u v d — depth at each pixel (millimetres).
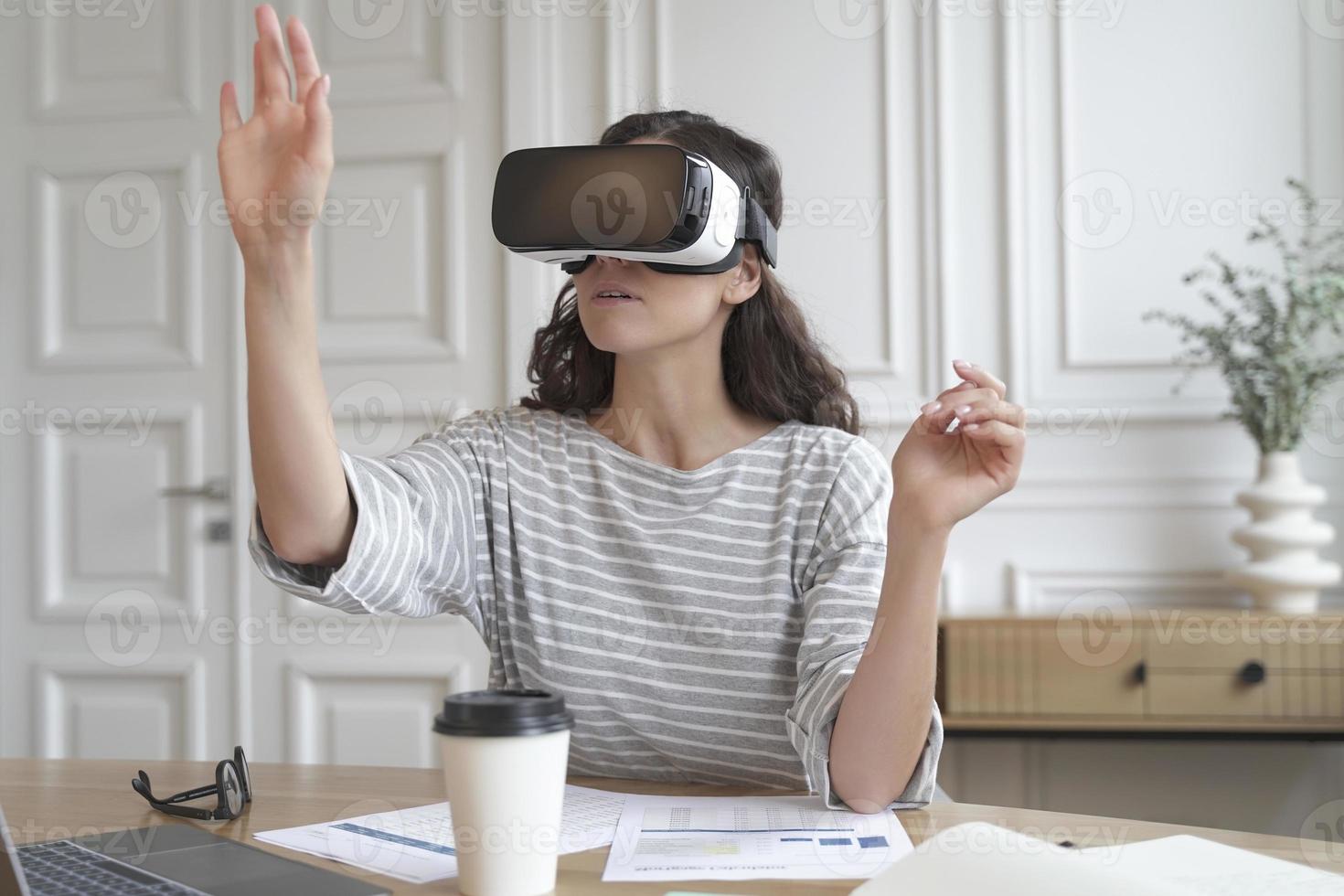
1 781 990
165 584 2578
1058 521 2320
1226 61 2311
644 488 1066
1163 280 2316
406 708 2488
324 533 834
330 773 1024
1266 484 2104
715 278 1006
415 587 965
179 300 2592
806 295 2379
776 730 1013
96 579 2600
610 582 1049
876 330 2367
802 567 1025
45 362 2625
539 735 649
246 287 758
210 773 1020
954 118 2365
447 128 2502
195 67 2592
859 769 849
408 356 2492
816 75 2385
